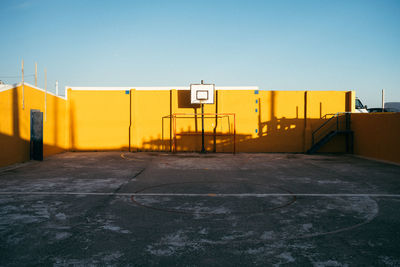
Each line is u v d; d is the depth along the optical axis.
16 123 11.91
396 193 7.30
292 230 4.65
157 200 6.48
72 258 3.62
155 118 17.95
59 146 16.81
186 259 3.61
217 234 4.46
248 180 8.96
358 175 9.94
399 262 3.58
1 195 6.80
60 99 16.91
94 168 11.19
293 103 17.95
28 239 4.20
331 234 4.49
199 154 16.59
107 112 18.02
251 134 17.86
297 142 17.94
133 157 14.93
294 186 8.10
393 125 13.62
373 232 4.59
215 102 17.89
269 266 3.45
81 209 5.71
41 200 6.38
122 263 3.50
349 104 17.95
